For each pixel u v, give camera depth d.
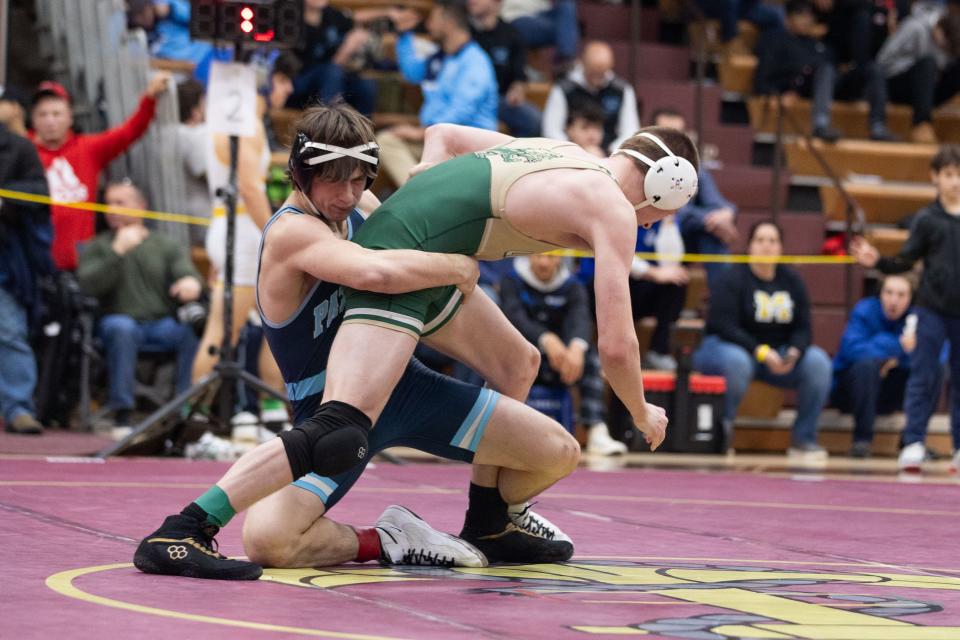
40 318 10.40
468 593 3.72
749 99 15.42
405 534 4.35
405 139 12.67
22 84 14.16
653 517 6.12
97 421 10.66
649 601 3.63
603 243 4.05
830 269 13.67
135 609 3.29
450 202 4.19
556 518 5.94
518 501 4.51
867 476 9.32
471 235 4.21
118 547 4.48
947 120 16.34
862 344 11.71
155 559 3.86
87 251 10.86
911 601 3.79
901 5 16.55
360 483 7.20
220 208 9.48
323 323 4.22
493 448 4.36
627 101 13.04
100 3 12.52
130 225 10.97
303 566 4.17
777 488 7.98
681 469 9.48
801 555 4.93
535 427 4.37
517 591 3.78
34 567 3.98
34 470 7.22
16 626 3.03
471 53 12.36
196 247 12.30
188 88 12.16
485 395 4.37
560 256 10.59
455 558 4.34
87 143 11.19
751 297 11.32
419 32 15.13
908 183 15.38
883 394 11.99
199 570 3.83
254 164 9.21
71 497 5.95
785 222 13.84
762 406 12.12
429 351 10.73
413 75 13.34
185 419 8.55
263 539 4.07
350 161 4.07
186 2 13.76
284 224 4.15
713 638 3.09
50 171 11.01
